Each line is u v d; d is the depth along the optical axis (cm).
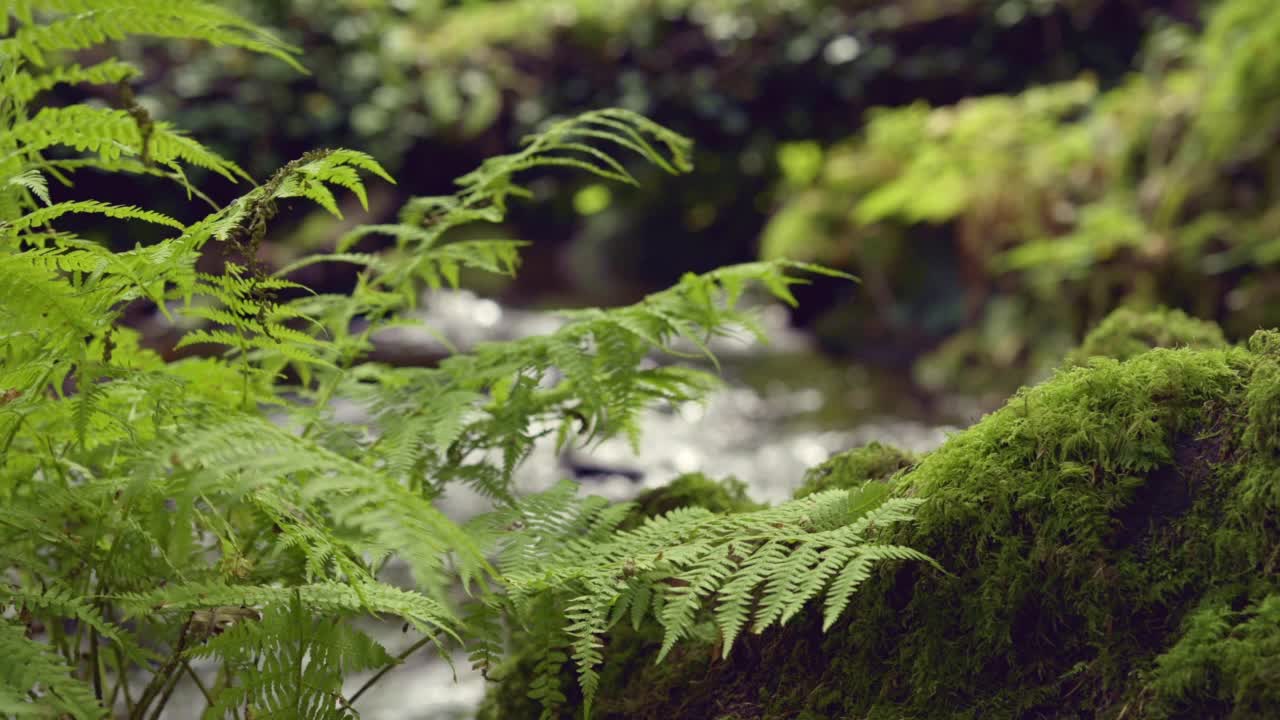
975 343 764
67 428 145
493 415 187
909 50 1030
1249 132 681
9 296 117
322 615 141
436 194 1017
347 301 200
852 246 889
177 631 152
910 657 139
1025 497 136
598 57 1061
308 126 939
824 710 145
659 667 167
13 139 120
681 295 194
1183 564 126
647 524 153
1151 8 971
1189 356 143
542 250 1098
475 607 148
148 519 142
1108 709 122
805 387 728
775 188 1056
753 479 538
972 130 860
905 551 126
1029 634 133
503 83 1034
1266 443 126
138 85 891
